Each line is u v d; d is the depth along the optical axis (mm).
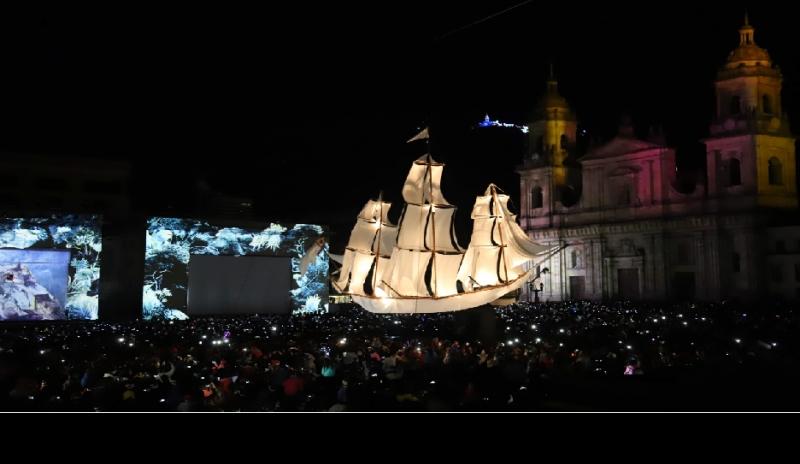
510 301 43250
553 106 112500
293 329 45906
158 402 17531
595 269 103375
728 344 30094
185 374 19797
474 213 42375
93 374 20438
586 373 24719
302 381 19000
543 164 111375
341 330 40719
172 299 79625
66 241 74500
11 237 72125
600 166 104188
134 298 82625
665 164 97188
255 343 31469
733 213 88625
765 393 22281
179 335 41438
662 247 96125
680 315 53406
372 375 22109
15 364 22656
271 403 17438
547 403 20766
